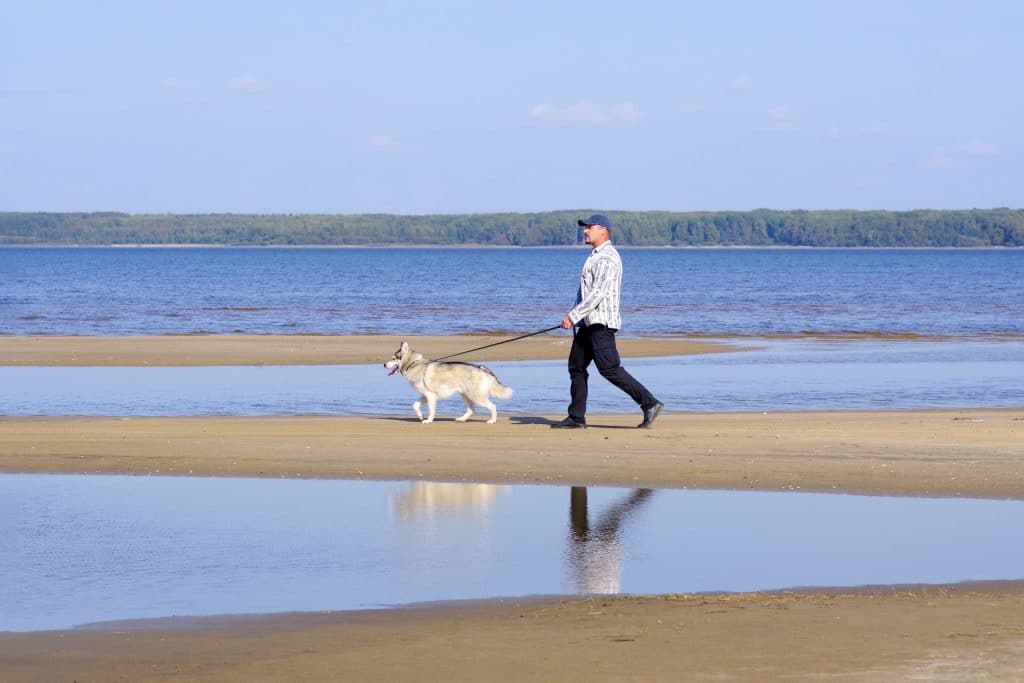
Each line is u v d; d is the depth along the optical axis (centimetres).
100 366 2853
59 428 1706
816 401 2219
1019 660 661
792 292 7431
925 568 928
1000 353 3375
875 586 869
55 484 1295
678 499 1216
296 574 905
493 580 886
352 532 1055
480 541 1022
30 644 719
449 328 4388
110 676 654
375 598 832
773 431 1681
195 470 1377
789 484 1293
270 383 2511
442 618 777
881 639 708
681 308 5672
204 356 3095
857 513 1148
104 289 7619
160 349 3253
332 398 2238
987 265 14575
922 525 1094
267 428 1717
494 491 1258
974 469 1370
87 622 770
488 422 1795
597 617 772
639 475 1341
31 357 3009
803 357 3231
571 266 14138
